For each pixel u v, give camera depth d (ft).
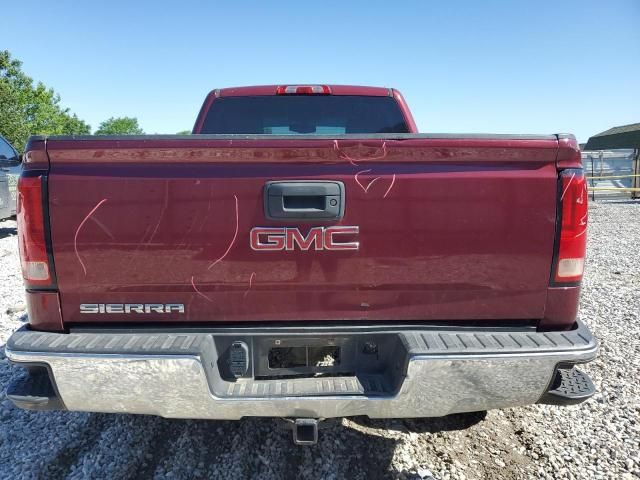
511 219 6.84
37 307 6.93
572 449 8.98
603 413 10.14
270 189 6.72
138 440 9.20
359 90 12.74
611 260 25.84
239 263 6.87
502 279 6.96
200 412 6.64
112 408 6.71
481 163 6.81
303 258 6.87
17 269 23.08
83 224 6.73
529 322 7.20
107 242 6.78
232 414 6.64
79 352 6.43
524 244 6.89
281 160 6.73
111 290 6.91
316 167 6.77
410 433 9.43
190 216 6.76
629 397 10.70
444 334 6.97
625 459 8.66
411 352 6.43
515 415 10.13
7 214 30.71
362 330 7.09
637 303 17.40
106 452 8.82
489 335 6.96
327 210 6.76
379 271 6.92
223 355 7.11
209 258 6.85
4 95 93.91
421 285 6.98
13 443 9.15
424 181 6.77
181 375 6.45
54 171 6.72
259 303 7.02
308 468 8.38
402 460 8.62
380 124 13.16
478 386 6.59
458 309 7.07
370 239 6.85
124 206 6.73
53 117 142.51
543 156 6.79
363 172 6.77
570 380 7.29
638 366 12.15
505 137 6.72
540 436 9.39
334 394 6.62
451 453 8.86
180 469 8.37
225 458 8.64
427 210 6.81
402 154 6.73
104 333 6.98
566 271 6.95
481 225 6.84
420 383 6.51
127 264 6.83
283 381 7.04
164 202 6.73
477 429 9.60
